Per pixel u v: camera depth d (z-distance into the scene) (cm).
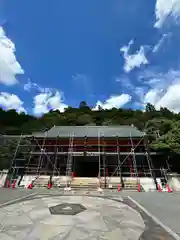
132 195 1337
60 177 1873
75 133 2583
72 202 1033
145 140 2333
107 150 2389
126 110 8081
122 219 711
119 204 1005
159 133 3534
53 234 539
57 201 1056
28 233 545
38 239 499
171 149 2428
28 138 2569
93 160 2494
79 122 6419
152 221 690
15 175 1989
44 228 591
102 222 668
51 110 8362
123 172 2209
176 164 2395
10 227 600
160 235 548
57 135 2450
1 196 1223
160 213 814
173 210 872
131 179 1816
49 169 2272
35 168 2105
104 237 522
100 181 1786
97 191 1516
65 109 8769
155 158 2477
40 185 1741
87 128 2880
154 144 2580
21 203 995
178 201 1104
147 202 1069
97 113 7831
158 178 1817
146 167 2311
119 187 1636
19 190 1519
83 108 9019
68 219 697
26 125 4894
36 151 2448
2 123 4681
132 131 2659
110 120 6750
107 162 2380
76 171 2575
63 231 566
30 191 1471
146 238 524
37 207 898
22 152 2483
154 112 7475
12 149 2739
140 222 677
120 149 2392
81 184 1723
